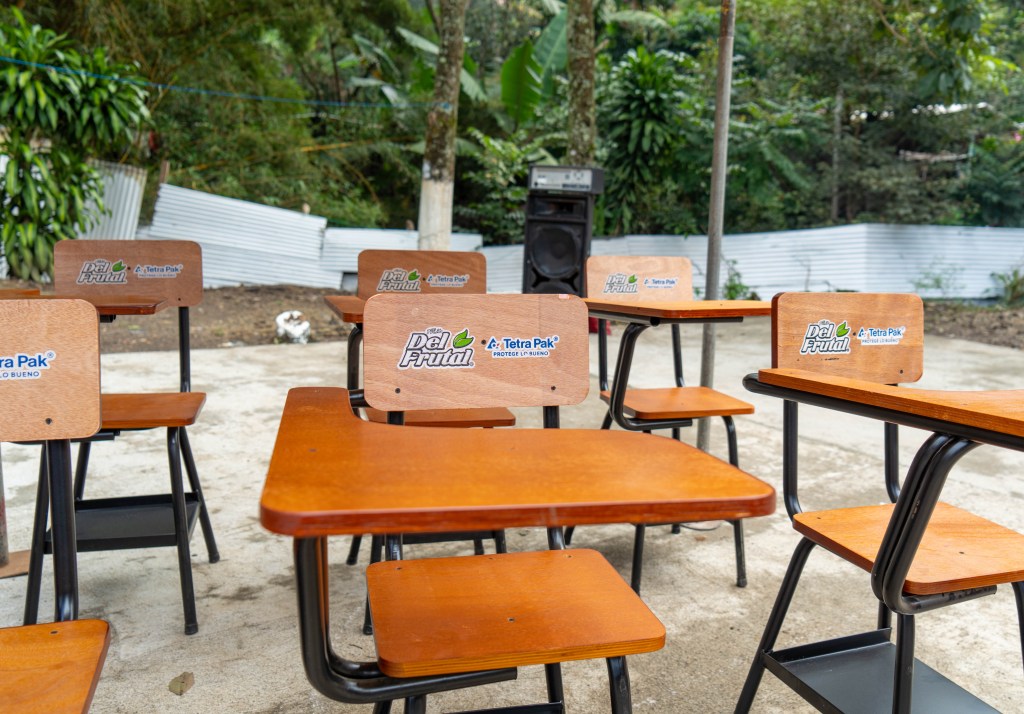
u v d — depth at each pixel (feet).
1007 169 36.63
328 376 17.52
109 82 24.20
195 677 6.18
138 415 6.65
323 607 3.40
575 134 26.50
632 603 4.03
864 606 7.57
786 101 36.68
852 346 5.80
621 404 7.98
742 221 38.32
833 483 11.16
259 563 8.33
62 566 3.84
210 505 9.88
